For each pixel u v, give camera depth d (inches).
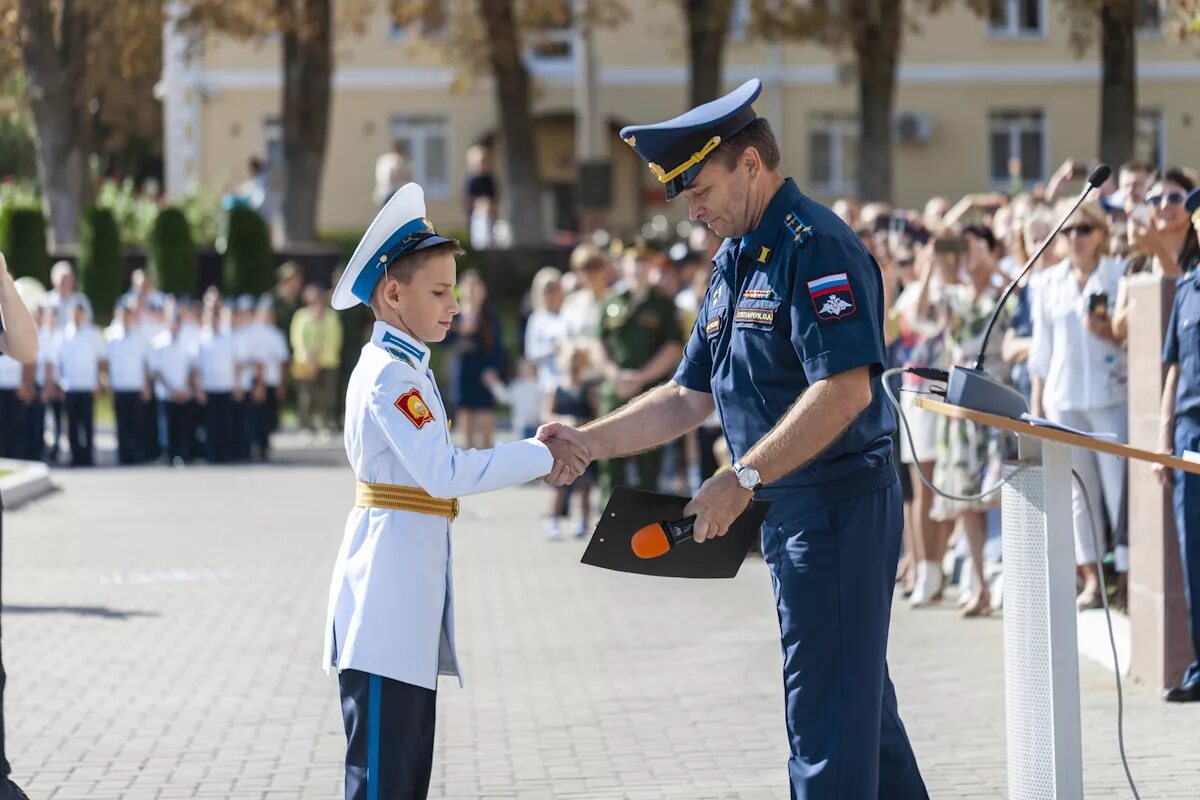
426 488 254.8
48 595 621.6
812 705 259.0
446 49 1862.7
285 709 437.4
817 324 248.5
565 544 757.3
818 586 257.8
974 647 497.0
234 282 1529.3
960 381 254.4
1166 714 405.1
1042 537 256.7
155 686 466.3
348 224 2201.0
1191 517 405.4
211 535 790.5
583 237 1724.9
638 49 2186.3
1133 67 1499.8
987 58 2149.4
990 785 351.3
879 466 261.9
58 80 1716.3
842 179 2169.0
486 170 1838.1
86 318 1163.3
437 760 384.5
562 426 277.9
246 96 2171.5
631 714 426.6
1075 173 626.2
